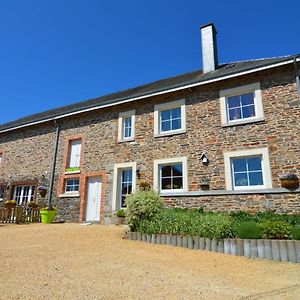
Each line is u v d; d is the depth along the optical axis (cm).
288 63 827
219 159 884
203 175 895
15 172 1371
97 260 454
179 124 1006
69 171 1192
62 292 300
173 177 962
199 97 978
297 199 746
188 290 323
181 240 595
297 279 383
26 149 1377
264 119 845
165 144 995
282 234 527
